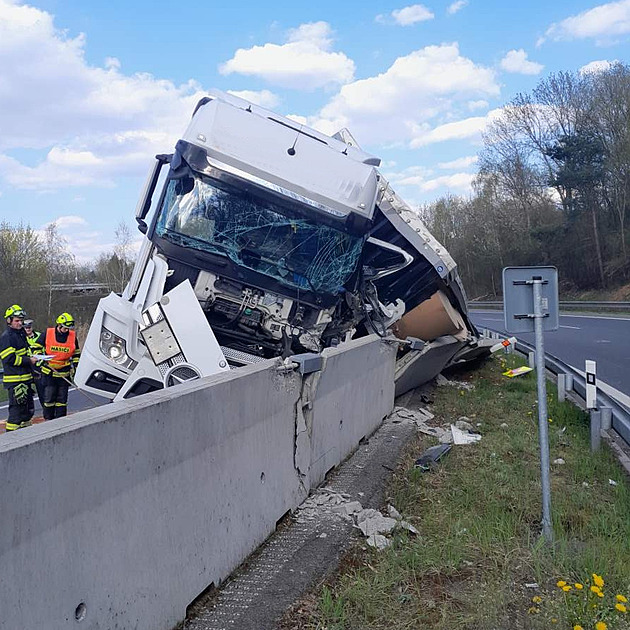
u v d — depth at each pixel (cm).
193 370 633
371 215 734
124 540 300
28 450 240
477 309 5350
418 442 789
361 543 481
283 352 736
